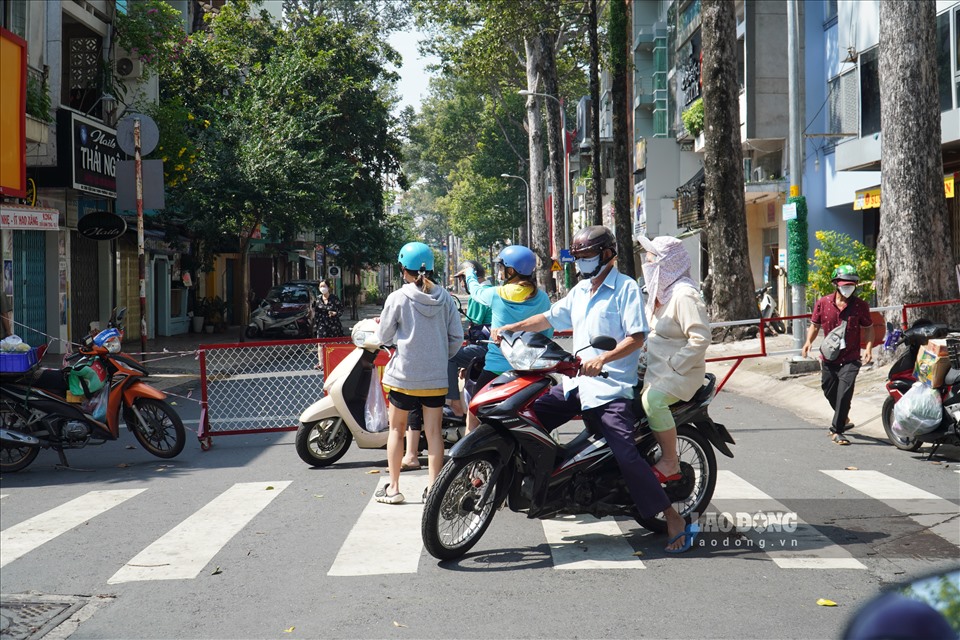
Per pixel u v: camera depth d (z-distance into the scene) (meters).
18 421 9.22
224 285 42.75
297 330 32.41
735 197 21.97
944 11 18.25
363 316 54.84
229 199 28.92
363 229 43.16
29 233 21.91
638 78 48.34
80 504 7.46
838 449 9.33
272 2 54.06
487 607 4.72
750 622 4.43
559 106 45.34
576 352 5.75
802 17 26.06
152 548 6.01
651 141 38.72
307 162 30.16
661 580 5.10
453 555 5.52
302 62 32.41
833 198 25.44
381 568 5.43
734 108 21.89
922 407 8.52
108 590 5.19
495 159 72.25
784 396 13.58
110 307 26.77
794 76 16.33
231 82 35.62
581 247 5.62
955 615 1.38
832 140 25.28
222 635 4.44
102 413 9.38
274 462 9.27
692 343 5.54
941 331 8.73
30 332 21.95
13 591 5.20
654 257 5.71
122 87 25.12
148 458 9.88
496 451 5.52
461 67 40.44
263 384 11.34
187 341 30.62
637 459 5.51
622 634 4.30
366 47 39.91
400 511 6.84
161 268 33.62
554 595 4.88
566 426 10.93
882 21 14.18
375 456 9.41
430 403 6.99
